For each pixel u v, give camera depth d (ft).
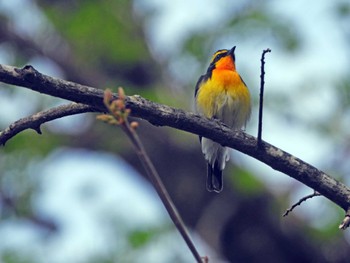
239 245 45.21
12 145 46.37
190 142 46.78
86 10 46.44
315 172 21.02
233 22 45.37
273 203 44.96
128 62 47.78
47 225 46.44
